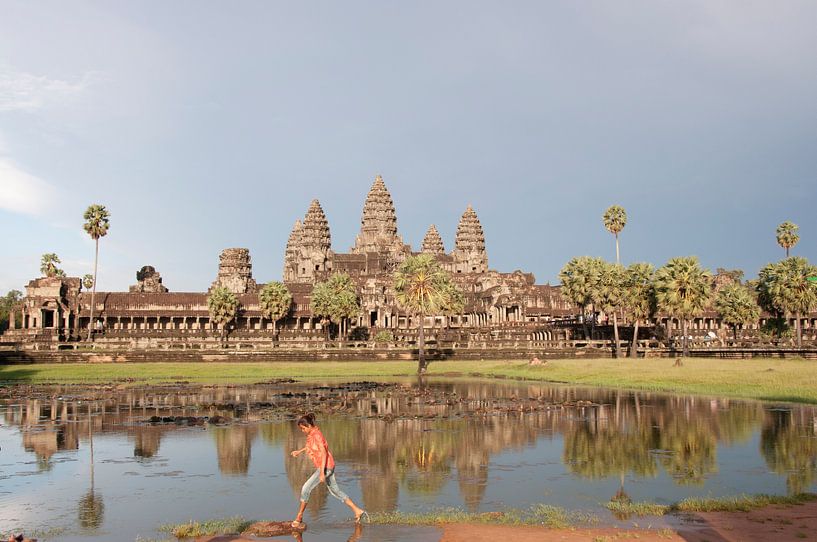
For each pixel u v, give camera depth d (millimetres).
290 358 107062
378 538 20031
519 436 38125
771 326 127938
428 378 85125
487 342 118438
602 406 51281
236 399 59000
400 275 100688
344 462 31469
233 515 23109
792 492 25594
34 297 148375
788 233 149250
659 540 19641
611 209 139375
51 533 21188
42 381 80312
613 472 29188
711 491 25812
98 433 40344
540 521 21766
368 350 109812
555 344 118625
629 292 114000
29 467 31078
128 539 20547
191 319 165000
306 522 21953
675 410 48688
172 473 29672
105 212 141750
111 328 159625
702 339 132500
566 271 128125
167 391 67125
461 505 24078
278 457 33000
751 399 55094
